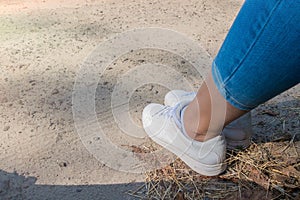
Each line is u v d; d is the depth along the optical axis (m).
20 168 1.54
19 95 1.90
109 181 1.50
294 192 1.45
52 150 1.63
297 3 1.02
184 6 2.73
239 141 1.58
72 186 1.48
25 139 1.67
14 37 2.33
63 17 2.54
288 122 1.78
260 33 1.10
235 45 1.18
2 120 1.76
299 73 1.13
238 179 1.50
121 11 2.63
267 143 1.66
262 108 1.85
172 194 1.45
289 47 1.08
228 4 2.79
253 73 1.16
